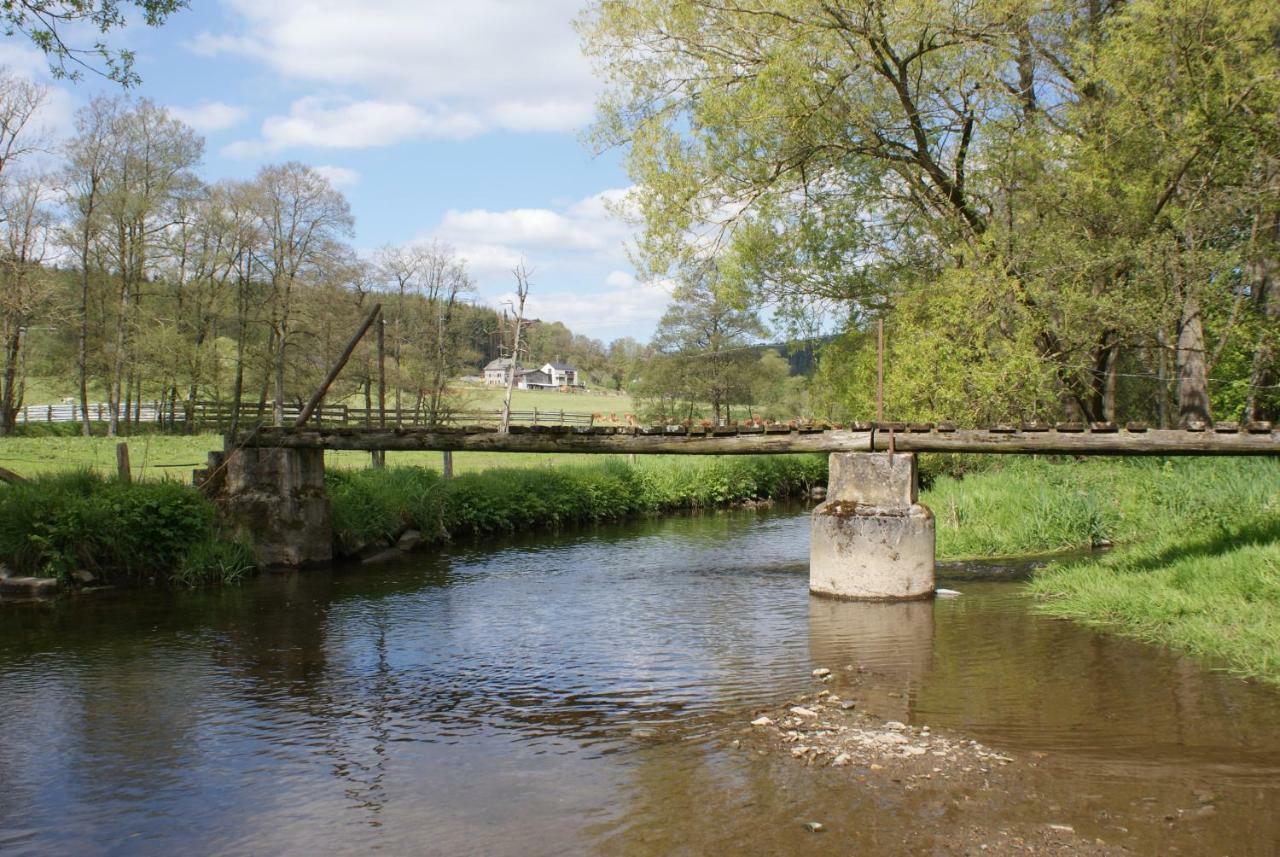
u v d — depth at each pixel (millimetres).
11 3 11688
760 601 10539
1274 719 5621
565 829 4395
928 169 17828
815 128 17297
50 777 5336
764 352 46062
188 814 4773
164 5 12312
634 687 6980
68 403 49781
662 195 17734
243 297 42406
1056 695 6266
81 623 9781
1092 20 17359
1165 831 4152
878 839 4141
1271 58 14320
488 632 9172
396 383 40125
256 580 12688
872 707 6203
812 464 29906
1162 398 17703
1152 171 15445
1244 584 8188
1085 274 15406
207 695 7039
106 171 40500
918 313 17438
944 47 16859
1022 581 11102
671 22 17203
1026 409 15602
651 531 19188
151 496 12688
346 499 15250
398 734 6016
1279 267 16297
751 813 4477
